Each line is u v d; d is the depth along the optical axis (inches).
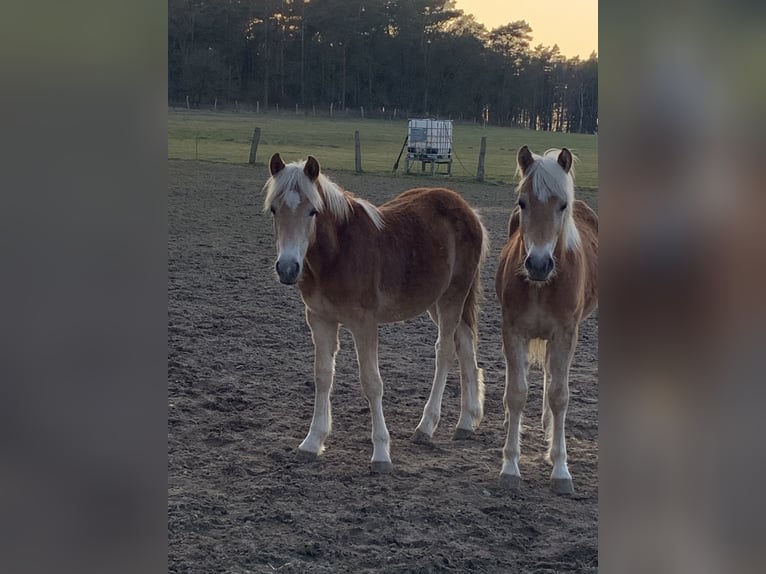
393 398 237.6
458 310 212.4
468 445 206.4
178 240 434.3
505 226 517.7
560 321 174.4
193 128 1242.6
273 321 305.3
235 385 236.4
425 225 207.9
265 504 162.7
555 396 177.2
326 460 189.8
